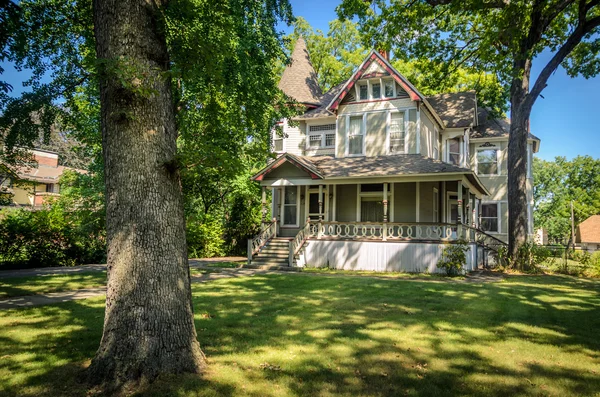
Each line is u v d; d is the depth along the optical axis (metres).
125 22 4.72
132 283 4.44
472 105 23.67
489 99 24.55
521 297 10.38
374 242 17.92
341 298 9.85
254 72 13.32
